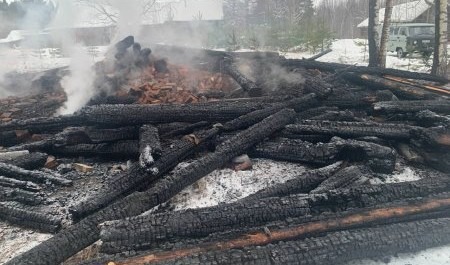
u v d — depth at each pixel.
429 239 3.13
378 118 6.00
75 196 4.09
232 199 4.02
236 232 2.97
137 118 5.01
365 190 3.48
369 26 9.82
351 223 3.12
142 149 4.26
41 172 4.42
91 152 4.98
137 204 3.52
